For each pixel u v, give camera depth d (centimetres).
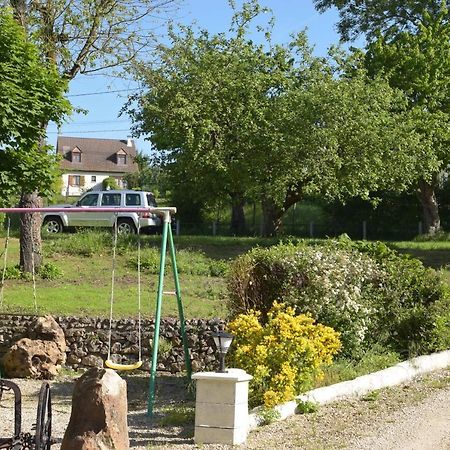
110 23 1903
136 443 823
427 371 1178
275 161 2584
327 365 1058
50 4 1848
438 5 3597
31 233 1852
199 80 2598
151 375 1026
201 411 814
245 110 2619
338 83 2598
